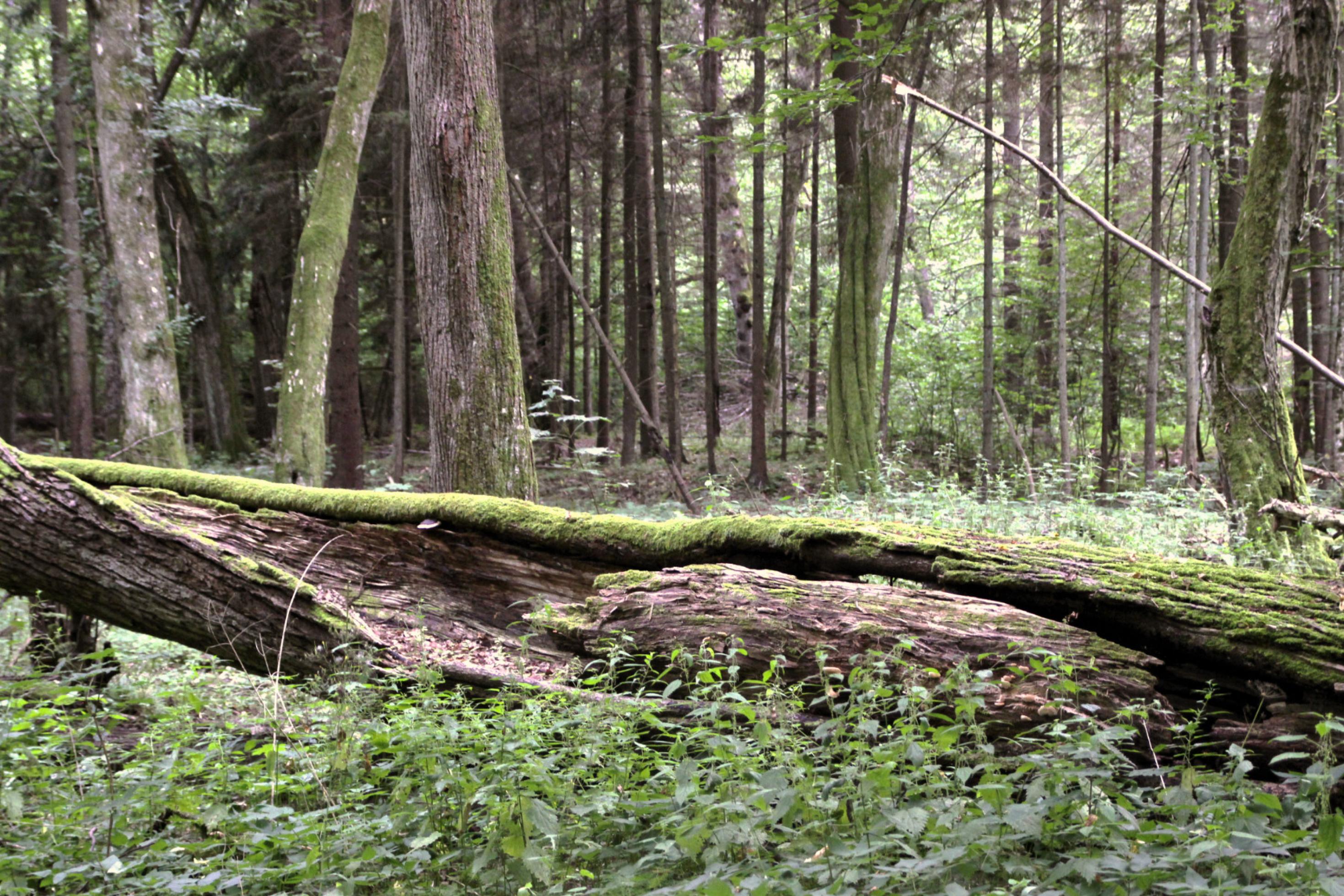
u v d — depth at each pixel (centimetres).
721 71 1611
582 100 1775
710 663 391
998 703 355
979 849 258
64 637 546
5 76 1508
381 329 2262
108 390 1606
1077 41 1349
